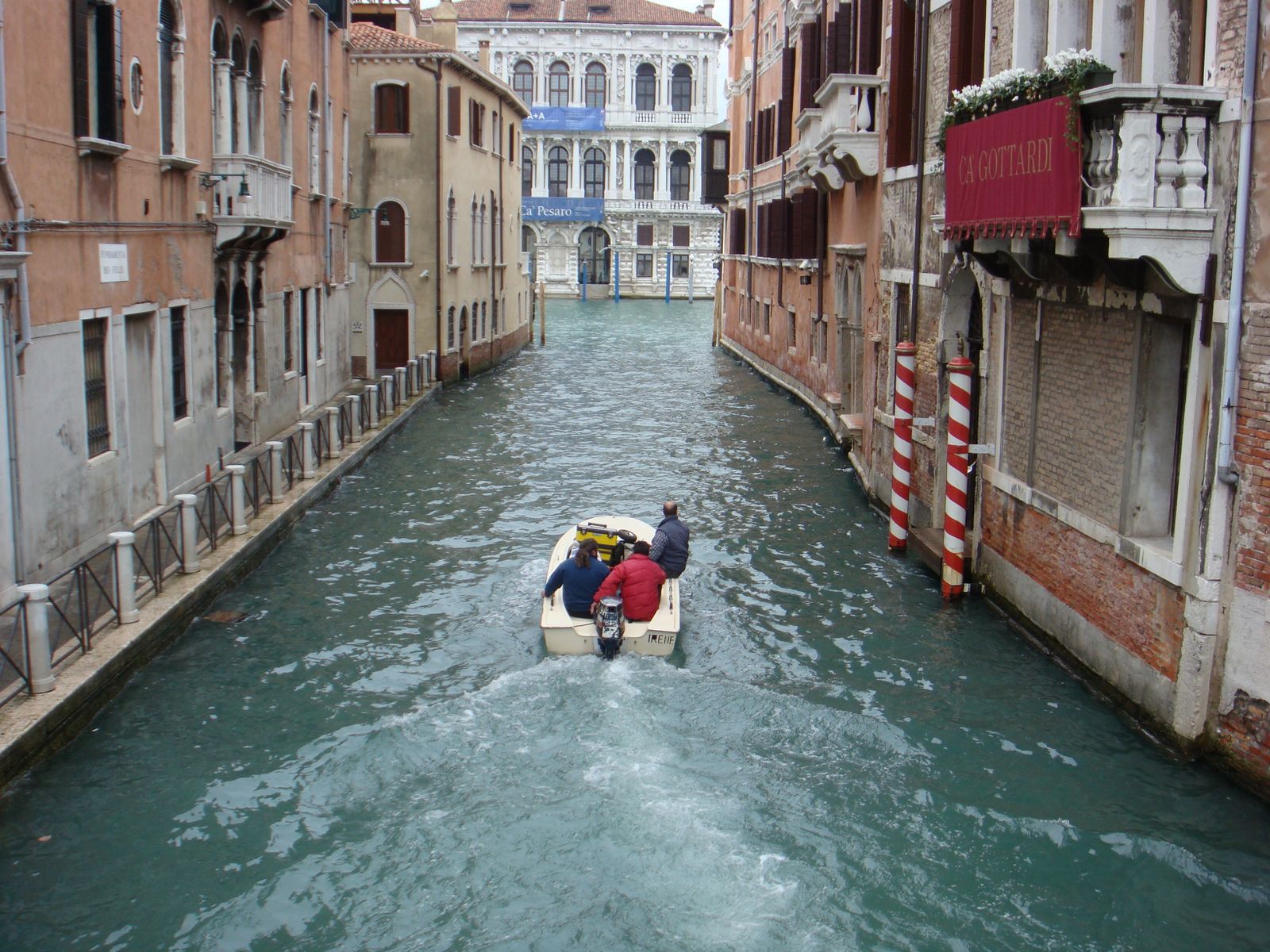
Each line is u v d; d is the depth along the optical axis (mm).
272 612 11820
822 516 16062
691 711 9461
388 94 27312
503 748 8820
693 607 12195
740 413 26000
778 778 8469
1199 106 7766
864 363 17719
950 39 12711
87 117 11445
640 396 28703
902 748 8969
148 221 13227
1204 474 8125
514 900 7027
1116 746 8906
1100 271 9406
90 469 11625
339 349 24594
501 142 35406
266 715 9477
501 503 16656
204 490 14352
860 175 17172
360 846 7594
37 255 10438
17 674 8859
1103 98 7844
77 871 7301
